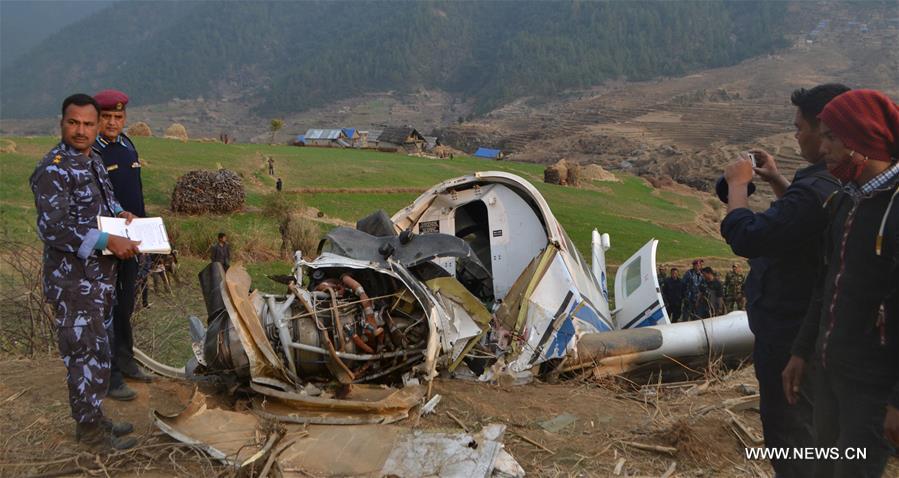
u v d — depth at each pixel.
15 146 36.47
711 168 121.81
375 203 38.84
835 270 3.04
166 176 36.12
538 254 7.52
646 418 5.07
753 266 3.74
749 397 5.18
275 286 13.75
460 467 3.94
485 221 8.50
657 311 7.77
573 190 63.00
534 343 6.28
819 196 3.26
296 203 28.83
